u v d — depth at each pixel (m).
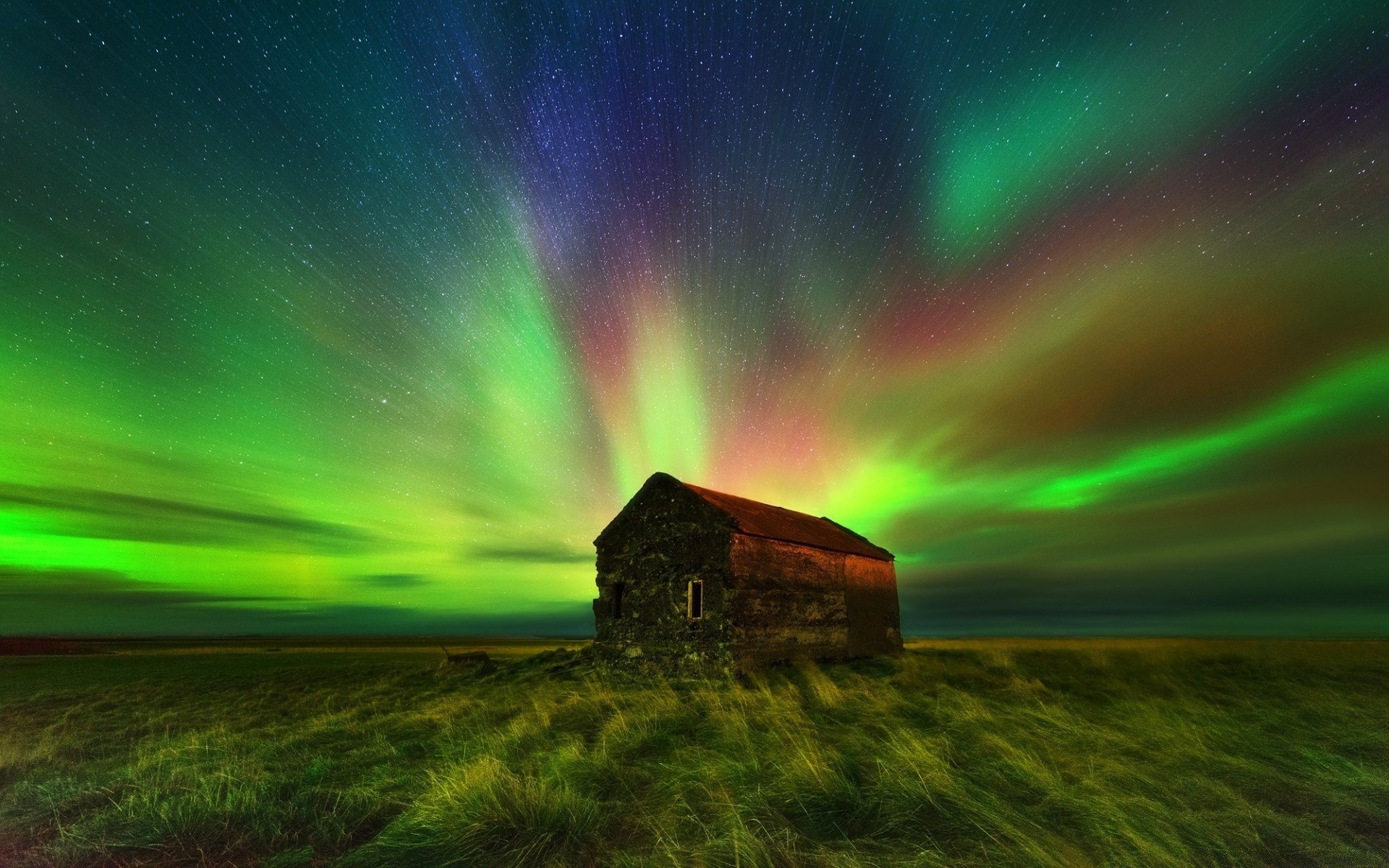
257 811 7.79
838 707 14.48
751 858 6.03
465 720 14.08
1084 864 6.09
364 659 46.53
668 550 23.23
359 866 6.46
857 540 31.58
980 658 27.20
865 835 7.02
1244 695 15.93
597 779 8.91
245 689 24.72
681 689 19.86
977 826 6.79
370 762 10.66
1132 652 28.64
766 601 22.81
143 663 42.31
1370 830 7.17
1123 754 10.08
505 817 7.10
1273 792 8.30
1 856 6.93
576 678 22.83
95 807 8.39
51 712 19.03
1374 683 18.39
